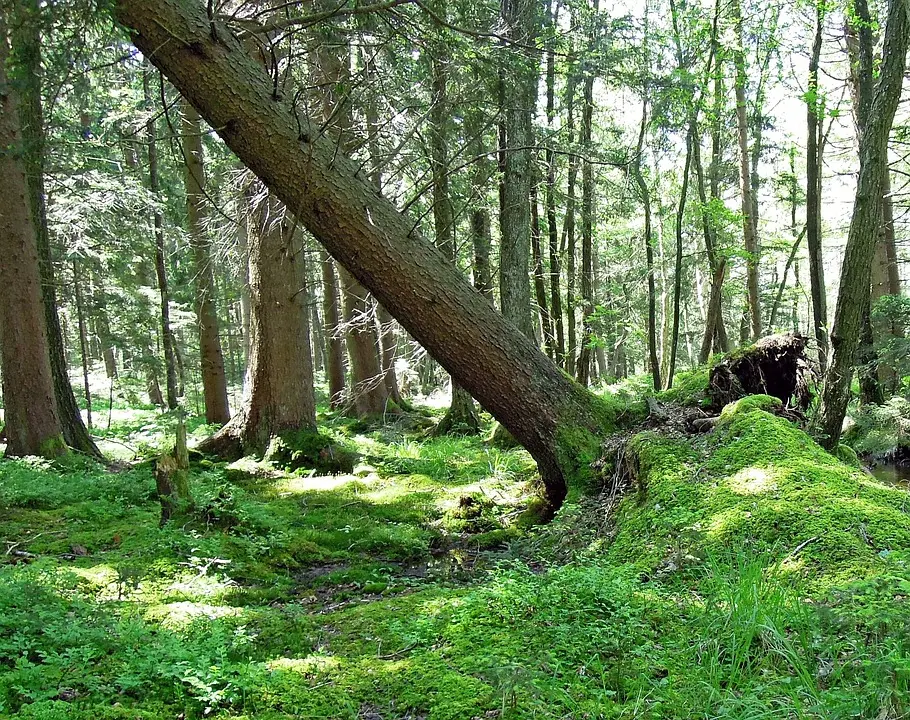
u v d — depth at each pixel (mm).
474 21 8359
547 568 5230
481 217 13258
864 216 6328
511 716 2785
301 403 10664
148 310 16344
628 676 3021
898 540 4090
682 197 10703
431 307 6414
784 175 17719
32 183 9906
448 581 5324
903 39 6125
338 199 6098
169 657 3250
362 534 6867
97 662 3271
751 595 3365
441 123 9883
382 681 3205
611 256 19438
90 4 4730
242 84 5789
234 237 11391
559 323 15250
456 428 13039
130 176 12414
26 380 9031
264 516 6887
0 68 7457
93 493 7570
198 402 21875
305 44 8477
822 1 8539
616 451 6535
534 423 6801
